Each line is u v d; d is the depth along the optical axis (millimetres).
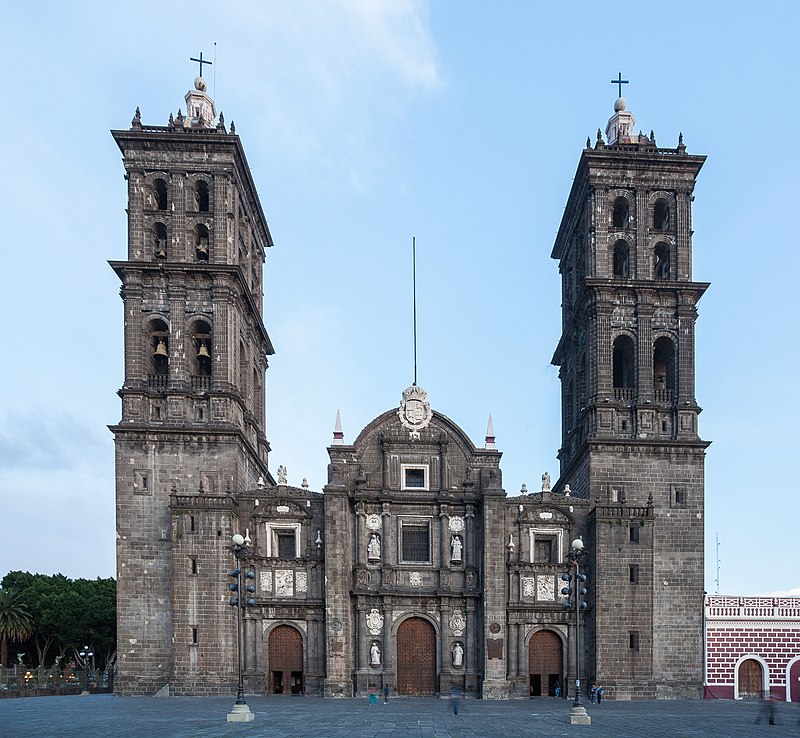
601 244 78500
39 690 83000
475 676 72000
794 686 72125
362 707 58188
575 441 82625
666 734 40156
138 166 76938
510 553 74625
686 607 72625
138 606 70312
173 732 40125
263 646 71562
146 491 72000
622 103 86375
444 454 77125
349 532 74250
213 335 74812
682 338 77250
